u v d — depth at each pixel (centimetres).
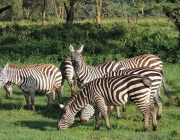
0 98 2016
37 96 2097
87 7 7669
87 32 3928
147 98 1351
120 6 3512
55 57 2939
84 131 1433
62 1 4378
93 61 2773
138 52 3044
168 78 2355
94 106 1433
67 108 1413
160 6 2623
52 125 1530
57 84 1870
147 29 4019
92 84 1398
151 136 1317
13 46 3434
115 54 3050
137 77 1350
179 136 1318
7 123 1538
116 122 1548
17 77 1755
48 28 4144
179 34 2872
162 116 1623
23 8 8550
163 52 2997
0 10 4284
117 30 3906
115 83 1363
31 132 1401
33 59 2941
